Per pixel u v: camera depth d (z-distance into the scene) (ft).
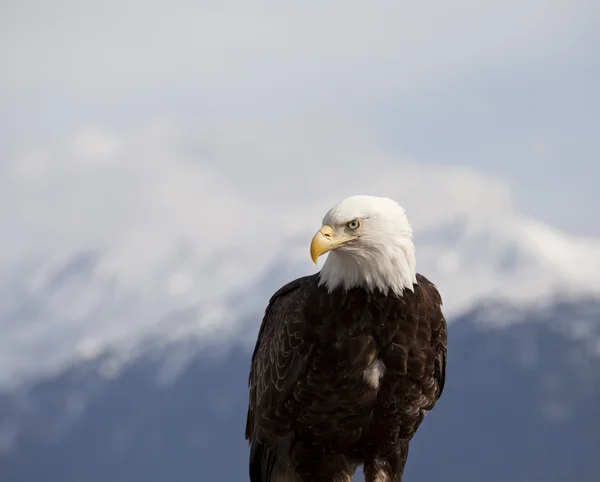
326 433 33.04
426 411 33.50
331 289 32.14
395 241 31.55
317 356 32.17
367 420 32.73
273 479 35.29
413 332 31.94
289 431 33.50
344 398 32.32
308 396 32.53
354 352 31.89
